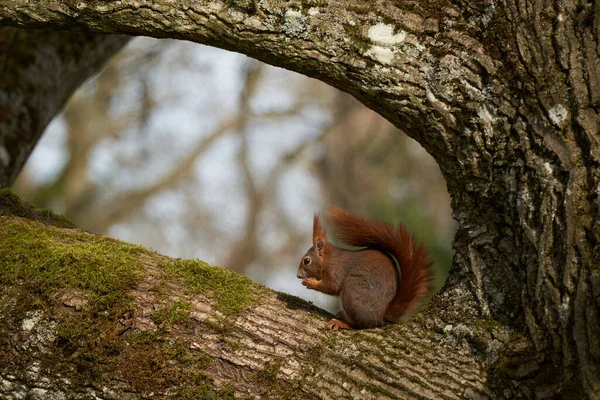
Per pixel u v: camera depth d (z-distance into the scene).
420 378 6.00
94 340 6.27
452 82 6.18
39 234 7.13
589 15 5.86
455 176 6.52
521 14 6.04
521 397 5.72
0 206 7.59
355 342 6.32
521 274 6.08
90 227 22.70
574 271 5.59
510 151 6.05
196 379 6.15
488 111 6.11
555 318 5.69
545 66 5.91
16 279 6.57
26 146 11.12
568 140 5.78
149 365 6.20
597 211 5.59
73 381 6.23
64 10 6.52
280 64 6.55
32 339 6.34
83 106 23.17
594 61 5.80
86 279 6.54
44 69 10.98
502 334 6.05
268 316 6.51
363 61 6.26
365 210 23.75
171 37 6.61
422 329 6.40
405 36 6.23
